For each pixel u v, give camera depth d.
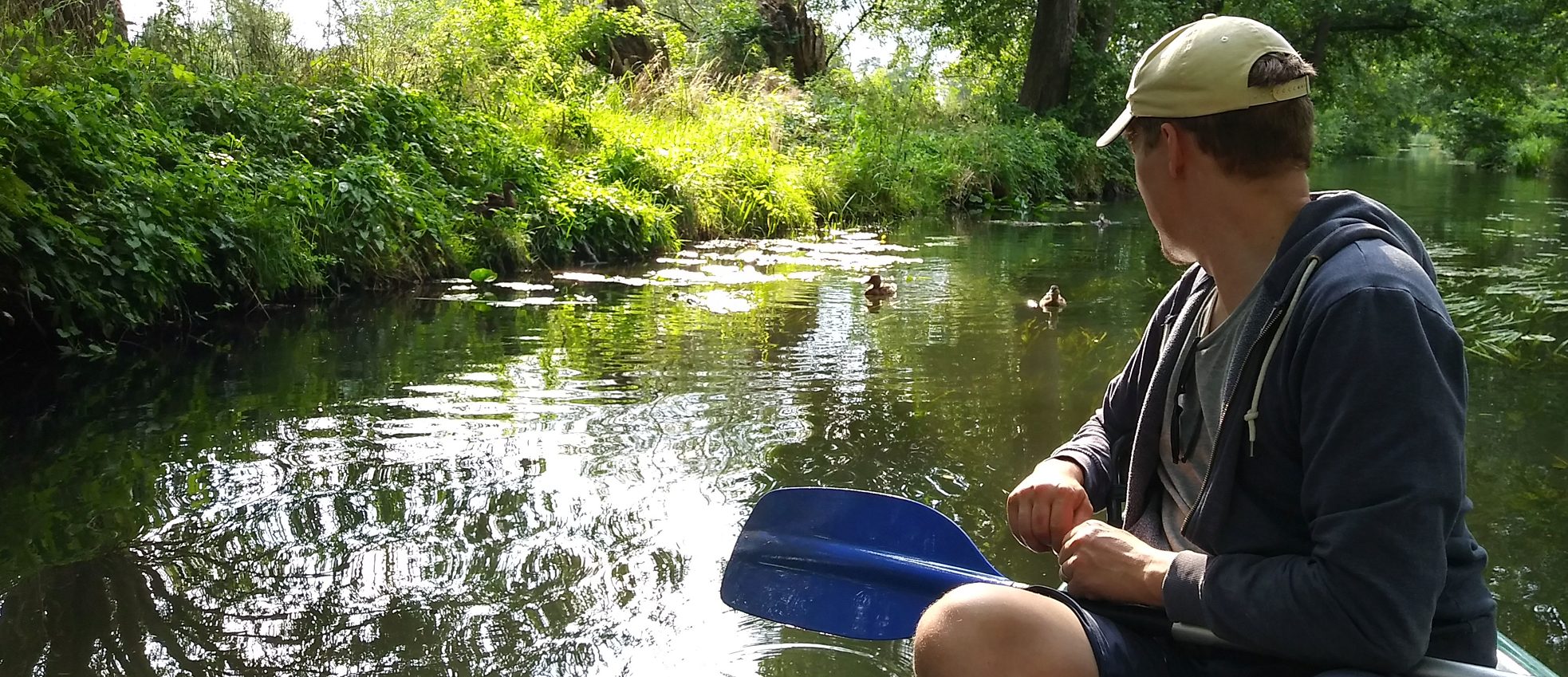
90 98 6.08
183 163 6.20
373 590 2.61
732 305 6.47
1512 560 2.80
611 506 3.14
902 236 10.71
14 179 4.63
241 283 5.96
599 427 3.88
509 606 2.54
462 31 11.29
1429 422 1.29
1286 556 1.41
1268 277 1.46
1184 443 1.63
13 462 3.47
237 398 4.24
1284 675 1.49
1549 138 25.39
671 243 9.16
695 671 2.26
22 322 4.95
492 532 2.95
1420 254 1.47
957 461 3.54
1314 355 1.36
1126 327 5.82
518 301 6.59
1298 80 1.46
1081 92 18.86
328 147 7.95
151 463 3.47
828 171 12.28
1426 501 1.28
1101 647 1.46
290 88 8.27
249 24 9.23
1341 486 1.32
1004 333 5.63
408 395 4.30
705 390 4.41
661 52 14.34
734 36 16.64
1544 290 6.79
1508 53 22.81
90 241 5.02
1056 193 16.00
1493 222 11.93
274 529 2.96
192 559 2.77
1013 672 1.43
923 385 4.52
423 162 8.09
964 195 14.30
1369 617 1.29
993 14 21.05
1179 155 1.54
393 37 10.58
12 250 4.77
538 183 8.77
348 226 6.92
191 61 8.57
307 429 3.83
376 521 3.02
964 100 18.20
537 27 12.70
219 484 3.29
